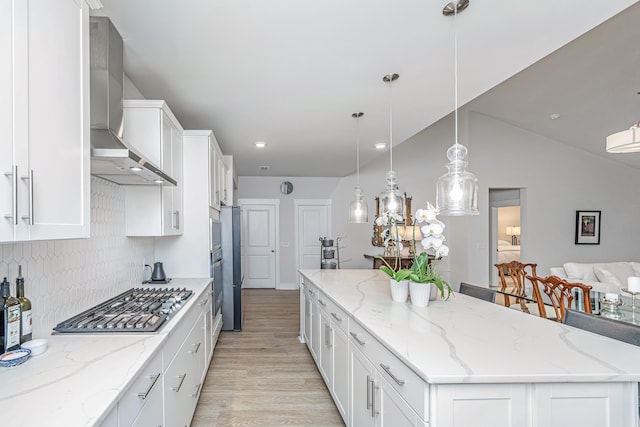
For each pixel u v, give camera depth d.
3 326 1.28
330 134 4.04
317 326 3.16
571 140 6.84
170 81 2.53
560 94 5.25
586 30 1.90
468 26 1.86
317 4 1.65
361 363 1.88
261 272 7.62
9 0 0.92
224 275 4.51
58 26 1.15
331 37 1.95
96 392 1.04
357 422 1.94
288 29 1.87
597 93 5.00
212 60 2.22
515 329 1.68
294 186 7.60
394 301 2.31
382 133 4.02
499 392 1.17
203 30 1.87
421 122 3.58
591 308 3.12
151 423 1.41
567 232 7.07
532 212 7.01
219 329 4.13
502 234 10.26
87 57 1.33
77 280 1.93
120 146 1.70
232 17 1.75
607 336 1.66
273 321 5.02
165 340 1.57
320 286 2.97
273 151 4.99
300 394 2.82
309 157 5.43
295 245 7.64
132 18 1.75
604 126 5.96
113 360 1.29
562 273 5.20
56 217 1.12
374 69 2.38
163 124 2.46
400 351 1.37
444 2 1.65
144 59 2.19
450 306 2.18
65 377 1.14
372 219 7.48
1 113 0.89
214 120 3.50
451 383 1.14
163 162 2.45
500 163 6.97
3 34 0.90
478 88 2.71
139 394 1.26
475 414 1.17
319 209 7.66
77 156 1.26
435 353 1.35
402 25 1.84
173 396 1.76
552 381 1.16
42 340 1.40
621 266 5.19
